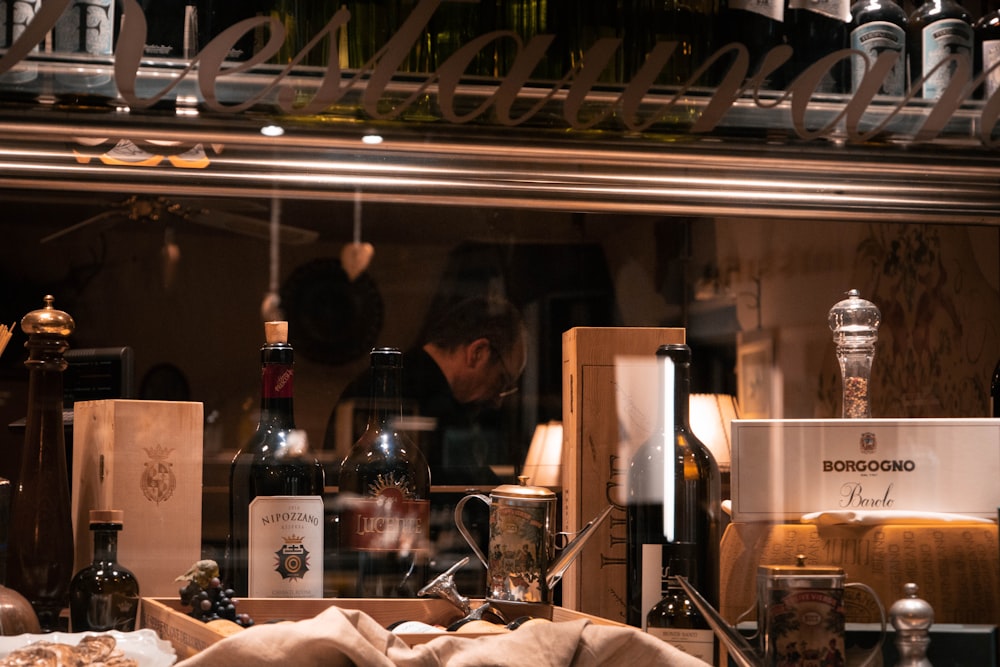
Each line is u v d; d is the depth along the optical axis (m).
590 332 1.29
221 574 1.25
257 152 1.35
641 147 1.39
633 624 1.23
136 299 1.37
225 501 1.29
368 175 1.41
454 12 1.23
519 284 1.46
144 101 1.21
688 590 1.12
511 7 1.26
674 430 1.25
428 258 1.45
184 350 1.37
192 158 1.36
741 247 1.51
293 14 1.22
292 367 1.29
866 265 1.54
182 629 1.02
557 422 1.46
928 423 1.21
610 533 1.27
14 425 1.30
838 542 1.18
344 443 1.39
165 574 1.19
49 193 1.35
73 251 1.35
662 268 1.49
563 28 1.27
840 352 1.42
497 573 1.19
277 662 0.88
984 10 1.35
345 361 1.41
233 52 1.17
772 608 1.07
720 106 1.29
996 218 1.56
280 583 1.17
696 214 1.50
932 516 1.19
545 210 1.47
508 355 1.45
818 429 1.19
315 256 1.42
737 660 1.08
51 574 1.17
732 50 1.27
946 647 1.11
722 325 1.50
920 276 1.55
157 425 1.20
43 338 1.20
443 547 1.38
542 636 0.96
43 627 1.16
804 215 1.52
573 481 1.29
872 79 1.30
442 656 0.93
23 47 1.12
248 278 1.40
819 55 1.32
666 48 1.25
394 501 1.27
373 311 1.42
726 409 1.48
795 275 1.52
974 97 1.33
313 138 1.33
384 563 1.25
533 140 1.36
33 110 1.23
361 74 1.20
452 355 1.44
